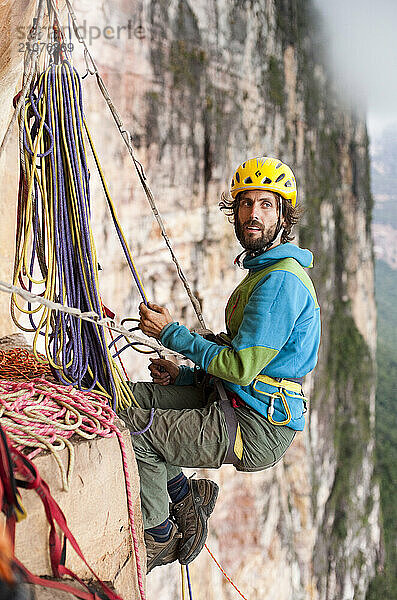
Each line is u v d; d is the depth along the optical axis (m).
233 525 17.70
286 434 2.45
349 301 37.38
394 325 101.44
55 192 2.22
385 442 51.34
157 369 2.81
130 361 13.61
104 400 2.35
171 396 2.74
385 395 61.94
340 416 34.16
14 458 1.69
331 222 33.75
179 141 16.62
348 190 37.19
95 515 1.94
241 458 2.40
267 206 2.54
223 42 19.11
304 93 29.08
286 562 20.73
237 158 20.30
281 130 25.64
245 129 21.16
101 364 2.38
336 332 34.97
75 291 2.29
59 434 1.93
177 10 16.31
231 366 2.34
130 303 14.12
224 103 19.33
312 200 30.75
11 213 3.54
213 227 17.89
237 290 2.62
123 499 2.08
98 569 1.96
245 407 2.45
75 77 2.24
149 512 2.43
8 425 1.90
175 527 2.59
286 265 2.44
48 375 2.63
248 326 2.35
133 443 2.40
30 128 2.25
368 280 40.53
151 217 14.65
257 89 22.41
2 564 1.14
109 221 13.02
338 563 29.42
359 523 32.94
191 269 17.08
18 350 3.12
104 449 1.98
